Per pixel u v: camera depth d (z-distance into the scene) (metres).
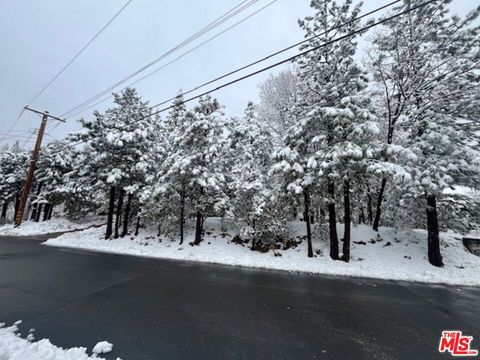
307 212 11.96
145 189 16.08
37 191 29.02
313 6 11.46
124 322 4.44
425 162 10.78
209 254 12.19
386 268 10.19
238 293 6.43
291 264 10.45
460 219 12.42
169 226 16.17
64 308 5.07
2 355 3.23
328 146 11.16
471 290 7.89
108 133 16.31
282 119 19.64
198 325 4.41
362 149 10.23
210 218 19.50
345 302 6.07
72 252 12.51
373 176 11.23
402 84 13.69
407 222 13.30
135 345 3.63
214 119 14.71
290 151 11.27
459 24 11.31
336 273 9.33
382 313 5.42
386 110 15.60
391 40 13.05
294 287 7.24
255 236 13.00
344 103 10.23
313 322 4.75
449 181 9.99
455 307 6.10
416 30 12.51
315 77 11.62
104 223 24.05
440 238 13.98
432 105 11.54
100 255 11.97
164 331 4.12
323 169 10.30
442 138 10.35
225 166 16.45
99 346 3.46
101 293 6.10
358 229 14.54
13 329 4.02
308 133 11.91
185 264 10.23
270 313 5.12
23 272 8.09
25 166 29.89
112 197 16.92
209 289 6.69
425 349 3.89
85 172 19.31
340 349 3.77
